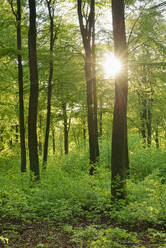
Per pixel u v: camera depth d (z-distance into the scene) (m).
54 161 19.17
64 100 17.27
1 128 21.75
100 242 5.17
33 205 7.67
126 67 8.20
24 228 6.45
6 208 7.00
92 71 14.42
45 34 16.00
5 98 18.80
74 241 5.68
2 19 13.55
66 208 7.87
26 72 16.06
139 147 18.61
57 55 14.36
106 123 24.48
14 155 22.17
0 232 6.05
